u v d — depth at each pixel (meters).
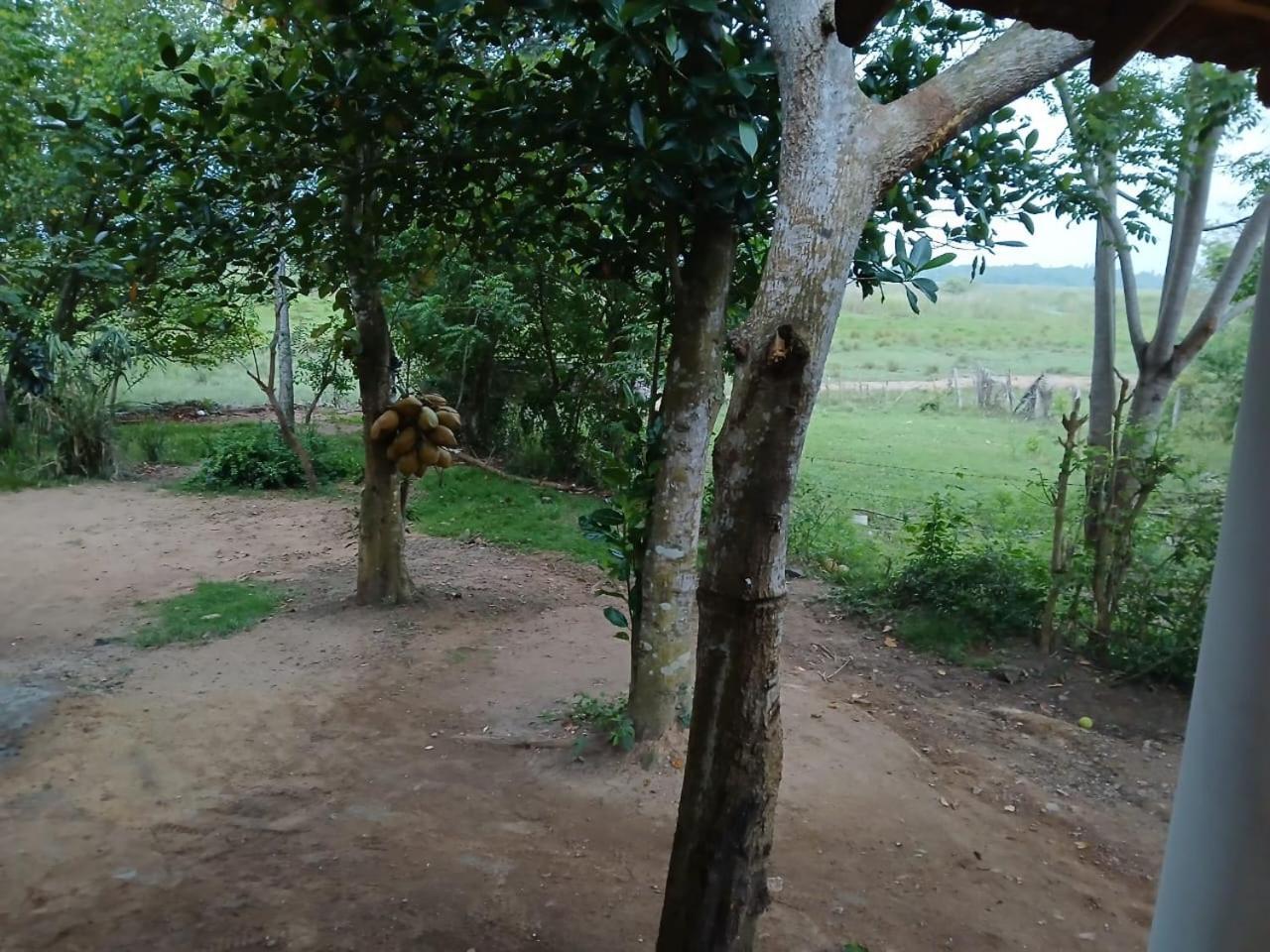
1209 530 6.15
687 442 4.56
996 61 2.40
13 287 13.12
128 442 14.71
